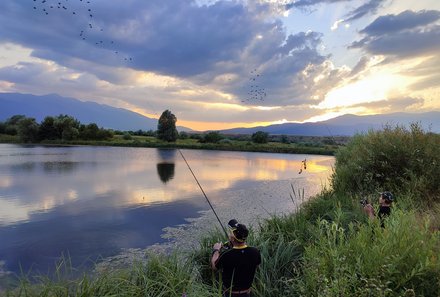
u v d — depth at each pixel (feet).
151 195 77.56
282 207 58.23
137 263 19.35
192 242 38.55
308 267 15.11
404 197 28.32
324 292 12.43
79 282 15.15
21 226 49.21
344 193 35.35
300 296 13.88
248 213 54.49
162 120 370.94
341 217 22.27
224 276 14.82
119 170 131.44
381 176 35.47
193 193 80.23
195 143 350.02
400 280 12.77
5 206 64.59
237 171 135.95
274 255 19.52
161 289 15.24
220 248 16.20
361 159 39.17
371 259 13.39
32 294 14.40
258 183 97.14
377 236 15.44
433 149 36.04
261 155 252.01
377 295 11.62
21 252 37.22
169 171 132.16
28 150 243.40
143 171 130.41
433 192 30.53
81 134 367.86
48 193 79.41
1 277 29.12
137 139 386.32
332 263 14.21
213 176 117.70
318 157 237.86
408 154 35.17
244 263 14.52
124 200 71.36
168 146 331.16
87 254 36.37
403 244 13.85
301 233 21.86
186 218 53.88
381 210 21.75
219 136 363.15
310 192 73.67
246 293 14.71
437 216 22.00
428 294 12.60
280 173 127.13
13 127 380.78
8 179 102.12
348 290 12.53
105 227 48.52
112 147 309.42
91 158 187.32
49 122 353.10
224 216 53.01
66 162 160.15
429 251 13.42
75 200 71.20
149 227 48.32
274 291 16.78
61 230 46.96
